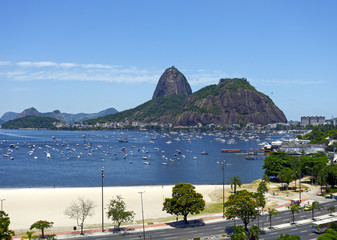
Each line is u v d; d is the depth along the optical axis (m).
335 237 81.06
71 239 99.75
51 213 128.88
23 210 131.25
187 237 99.00
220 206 140.38
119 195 156.25
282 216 121.19
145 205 142.62
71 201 144.00
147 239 97.88
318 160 194.25
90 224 117.25
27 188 176.88
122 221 110.75
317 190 167.88
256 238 88.81
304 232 102.00
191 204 113.81
